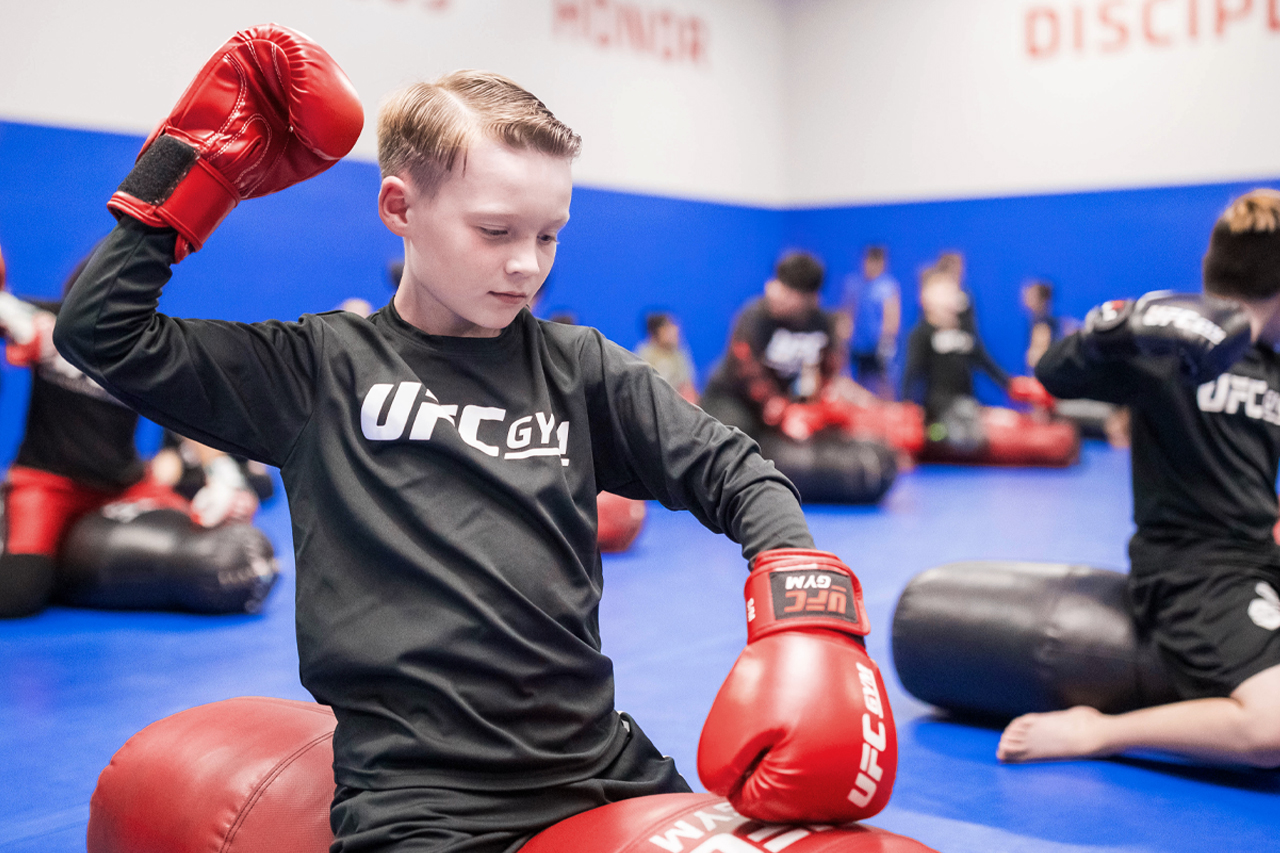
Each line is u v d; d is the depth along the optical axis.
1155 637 2.13
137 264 0.98
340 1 6.43
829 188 9.76
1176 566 2.11
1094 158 8.68
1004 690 2.31
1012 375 9.15
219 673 2.87
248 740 1.33
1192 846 1.77
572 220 7.98
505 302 1.02
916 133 9.36
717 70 9.13
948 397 8.20
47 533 3.62
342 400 1.06
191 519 3.67
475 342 1.08
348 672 1.01
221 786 1.27
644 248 8.57
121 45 5.62
